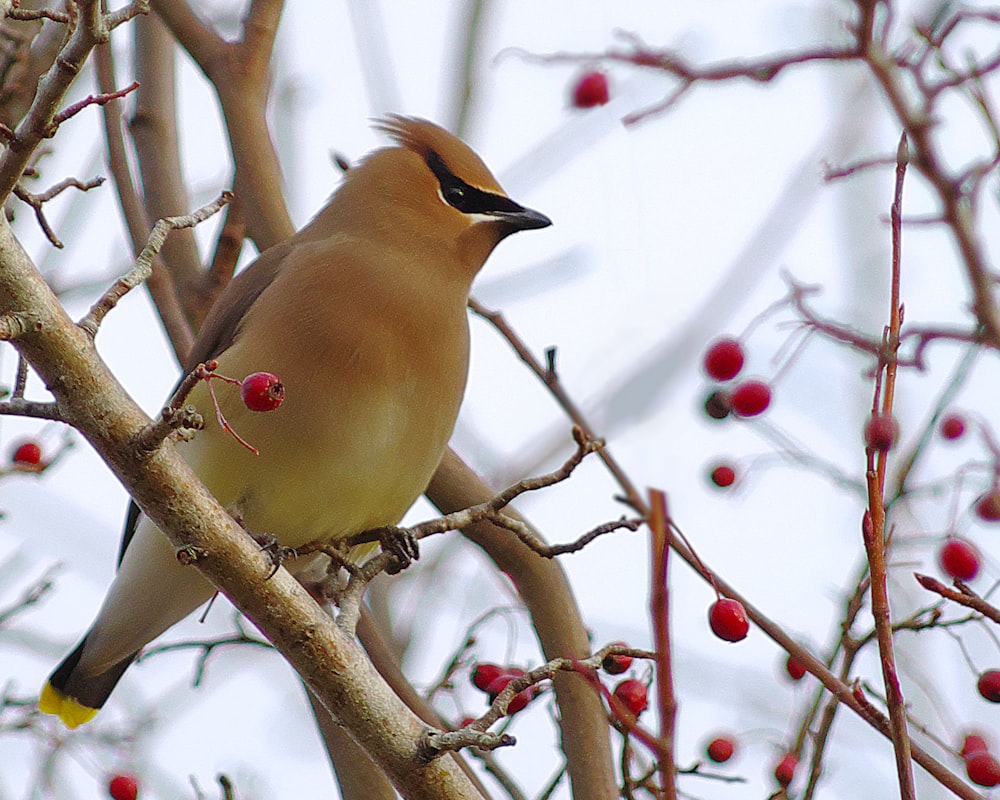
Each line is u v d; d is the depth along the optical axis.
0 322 6.00
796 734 8.36
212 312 10.12
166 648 9.39
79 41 5.69
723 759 8.20
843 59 7.30
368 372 9.50
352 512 9.72
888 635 5.38
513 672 8.58
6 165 5.91
